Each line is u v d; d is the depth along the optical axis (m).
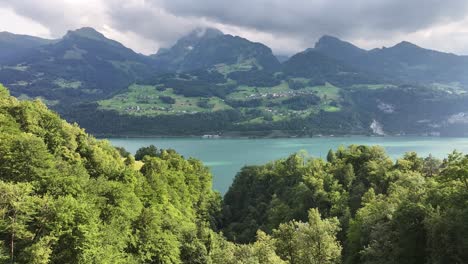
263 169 165.50
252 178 164.62
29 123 92.62
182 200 117.38
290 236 75.38
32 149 69.81
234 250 73.06
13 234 51.31
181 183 120.31
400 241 61.38
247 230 123.56
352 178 127.12
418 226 61.44
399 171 112.12
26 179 65.56
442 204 62.16
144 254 69.44
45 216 54.88
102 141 123.75
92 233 56.38
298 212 114.06
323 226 70.06
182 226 86.50
